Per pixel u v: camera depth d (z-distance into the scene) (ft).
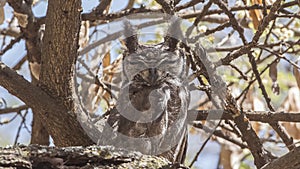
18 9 30.22
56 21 24.26
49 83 25.18
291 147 26.40
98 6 29.27
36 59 31.48
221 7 27.32
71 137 25.36
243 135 26.84
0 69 25.02
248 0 30.42
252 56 26.84
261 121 27.32
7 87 25.26
